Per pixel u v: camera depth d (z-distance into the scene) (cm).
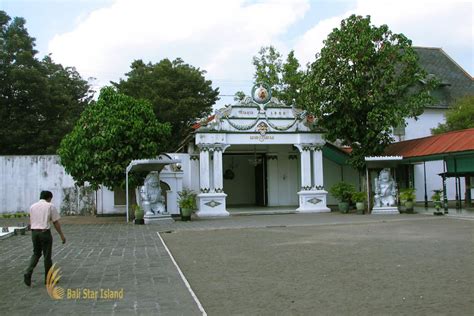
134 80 3988
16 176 2941
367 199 2564
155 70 3984
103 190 2814
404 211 2511
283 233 1684
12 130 3500
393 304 706
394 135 3544
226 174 3512
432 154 2345
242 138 2723
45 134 3603
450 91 3806
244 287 838
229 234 1695
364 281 861
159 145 2528
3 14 3712
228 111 2719
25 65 3594
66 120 3931
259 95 2761
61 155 2406
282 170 3225
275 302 732
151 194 2252
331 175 3184
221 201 2645
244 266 1041
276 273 954
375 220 2092
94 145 2339
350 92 2439
